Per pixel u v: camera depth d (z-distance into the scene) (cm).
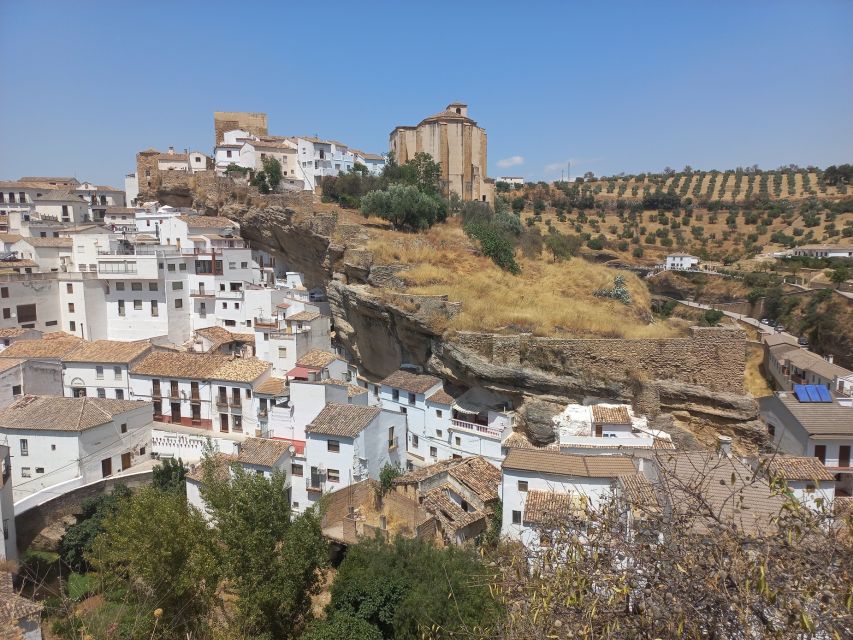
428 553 2872
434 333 4803
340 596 2794
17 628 2348
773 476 989
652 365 4256
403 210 7169
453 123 10294
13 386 4944
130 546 2762
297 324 5894
